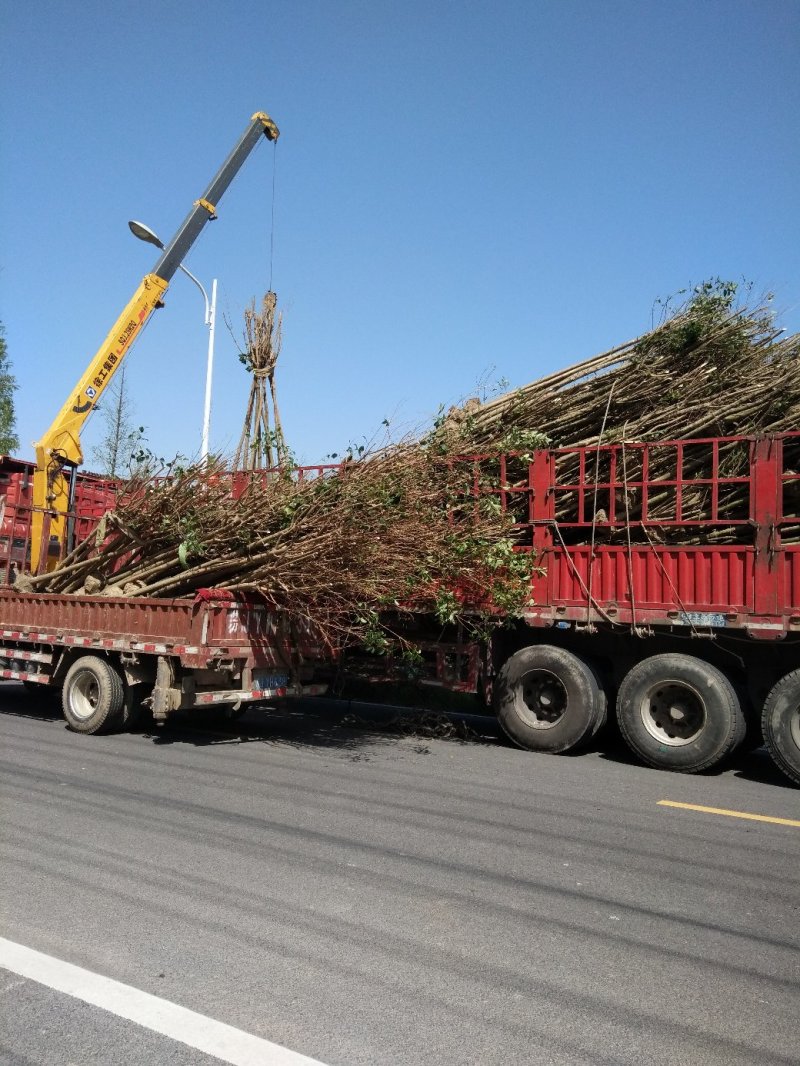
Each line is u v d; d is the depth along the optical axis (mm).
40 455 14008
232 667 9836
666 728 9430
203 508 10242
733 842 6414
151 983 3953
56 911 4750
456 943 4469
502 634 10773
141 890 5094
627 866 5781
